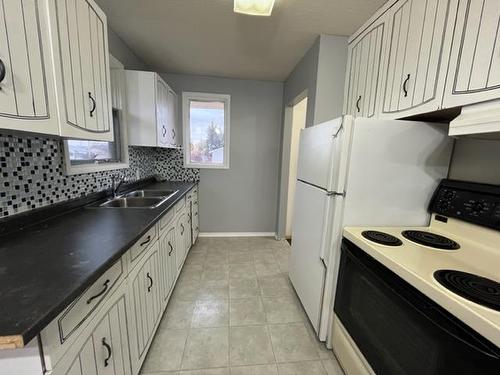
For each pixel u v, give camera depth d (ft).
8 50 2.43
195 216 10.55
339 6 5.30
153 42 7.40
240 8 4.75
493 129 2.76
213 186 11.50
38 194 4.26
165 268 5.79
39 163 4.25
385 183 4.48
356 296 4.07
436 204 4.44
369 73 5.56
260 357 4.83
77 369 2.42
